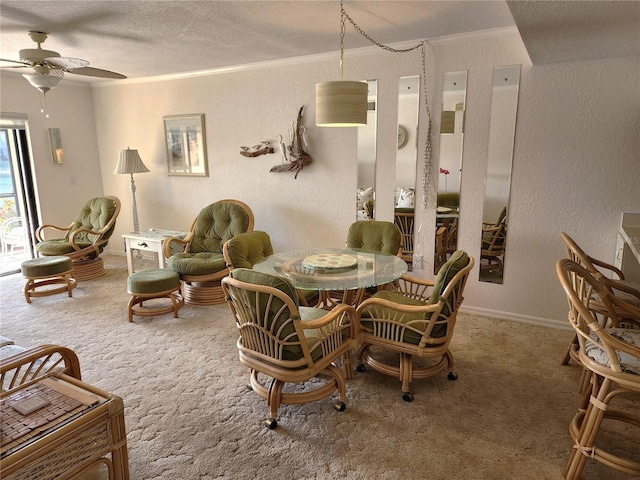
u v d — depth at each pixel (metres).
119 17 2.74
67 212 5.45
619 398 2.38
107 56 3.87
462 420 2.21
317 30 3.10
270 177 4.48
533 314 3.44
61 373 1.84
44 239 4.95
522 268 3.42
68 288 4.14
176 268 3.80
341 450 2.00
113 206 4.88
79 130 5.49
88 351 3.01
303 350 2.02
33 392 1.68
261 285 1.91
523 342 3.11
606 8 1.82
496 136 3.33
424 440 2.06
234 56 3.94
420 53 3.49
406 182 3.76
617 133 2.96
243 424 2.20
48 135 5.13
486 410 2.30
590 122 3.02
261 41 3.40
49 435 1.43
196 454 1.98
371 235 3.40
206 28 3.01
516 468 1.88
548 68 3.08
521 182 3.31
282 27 3.01
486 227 3.50
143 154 5.36
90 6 2.53
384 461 1.92
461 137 3.46
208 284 3.94
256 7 2.58
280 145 4.30
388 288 3.28
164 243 4.07
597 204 3.10
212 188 4.91
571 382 2.57
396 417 2.24
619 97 2.92
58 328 3.41
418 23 2.97
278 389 2.16
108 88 5.41
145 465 1.90
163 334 3.29
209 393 2.48
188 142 4.94
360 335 2.48
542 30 2.18
